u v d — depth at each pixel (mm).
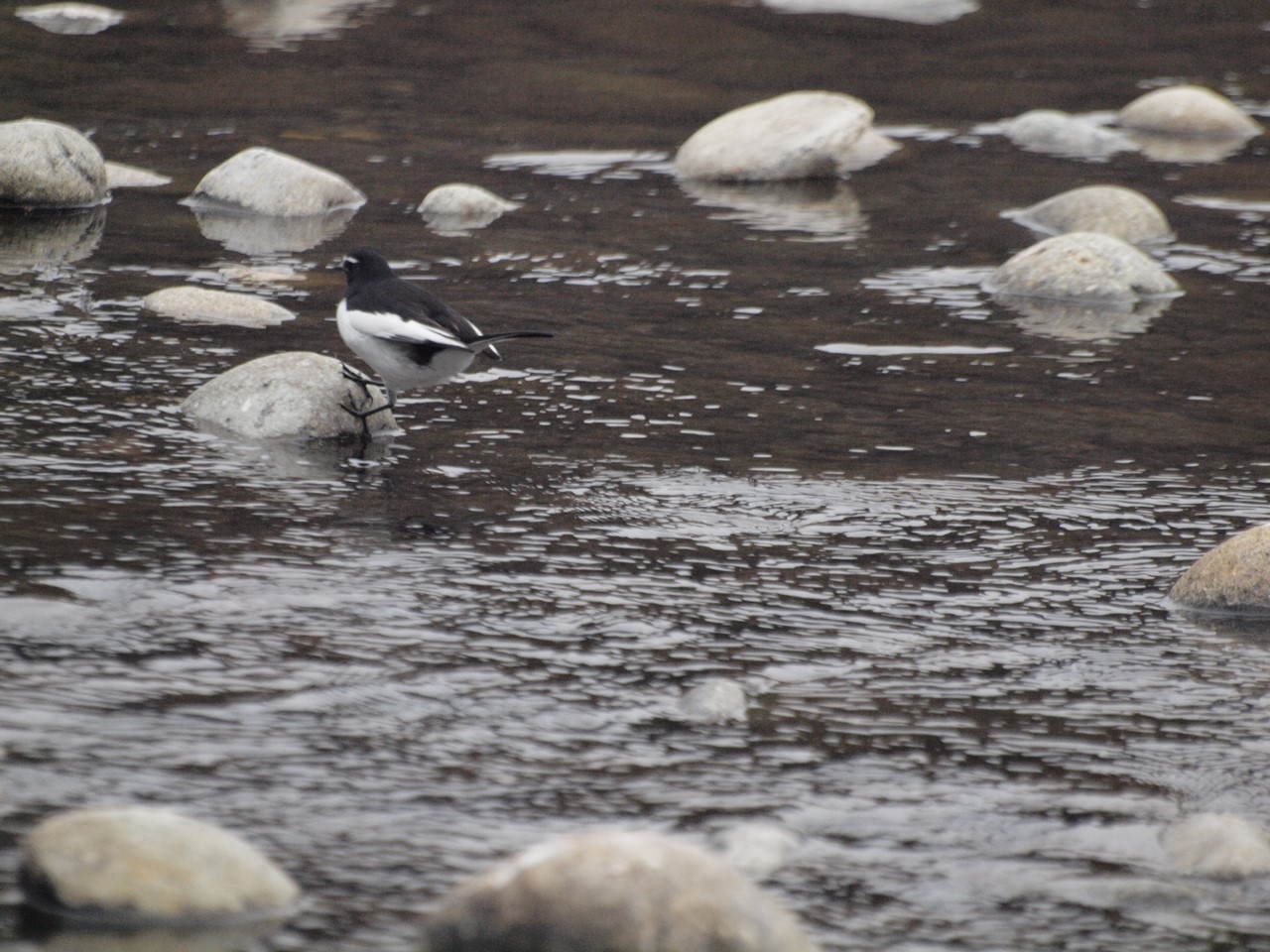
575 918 6500
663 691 9414
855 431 14477
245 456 13047
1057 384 16078
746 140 24984
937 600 10938
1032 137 27391
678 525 12109
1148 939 7137
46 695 8852
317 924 6926
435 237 21078
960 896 7430
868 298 19016
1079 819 8172
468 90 29438
